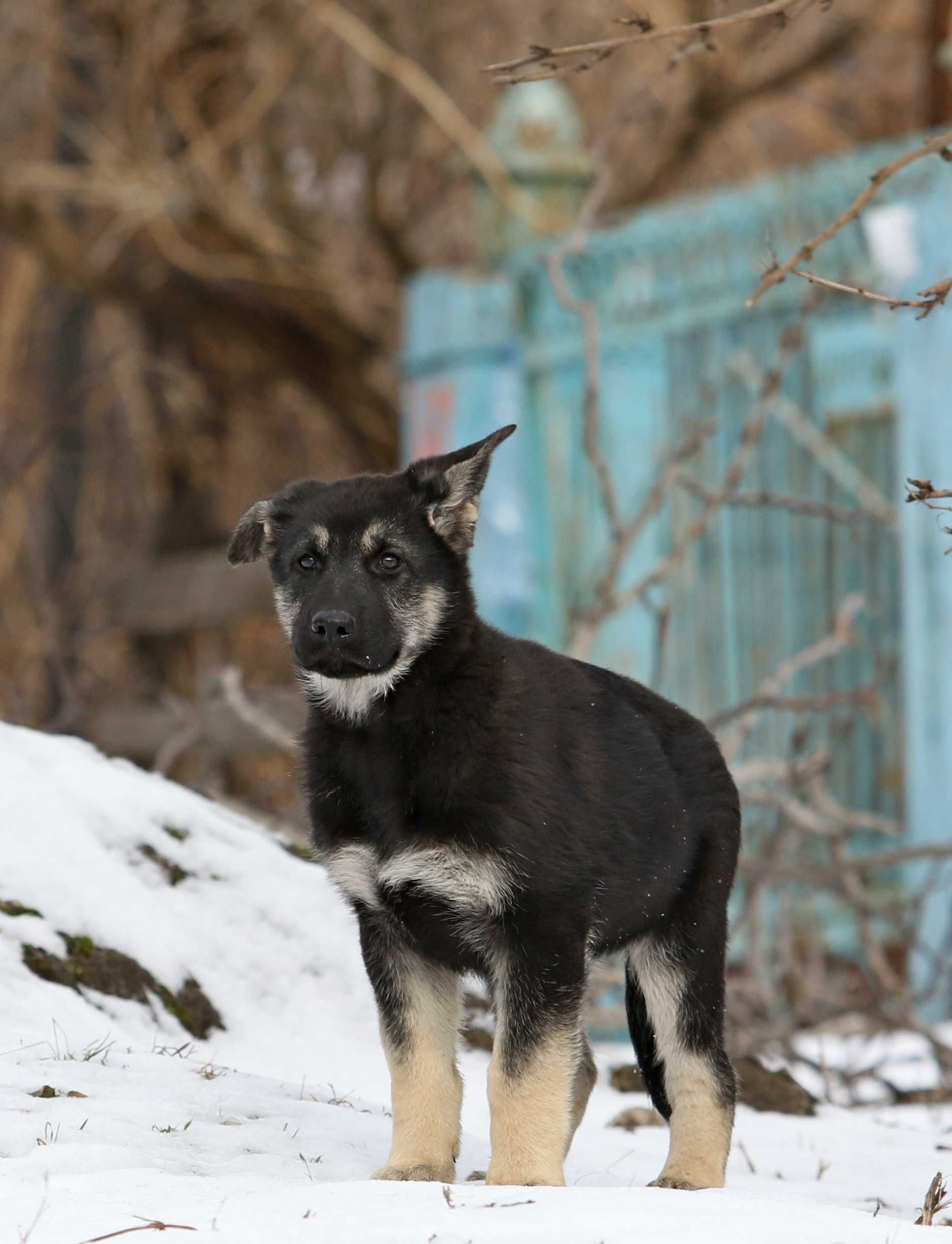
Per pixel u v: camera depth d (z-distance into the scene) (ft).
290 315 75.25
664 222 51.06
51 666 58.39
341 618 22.82
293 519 24.73
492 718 22.88
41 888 29.32
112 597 69.41
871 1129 31.94
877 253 46.42
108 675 71.56
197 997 29.96
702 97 74.08
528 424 54.54
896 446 46.44
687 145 75.77
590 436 42.27
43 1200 18.69
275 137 77.92
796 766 42.01
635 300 51.85
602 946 24.13
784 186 48.39
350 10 74.54
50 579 71.77
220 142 73.72
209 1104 23.82
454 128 65.67
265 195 77.51
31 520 71.67
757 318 49.26
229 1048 29.58
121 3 74.43
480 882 22.48
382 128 75.92
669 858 24.67
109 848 31.35
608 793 23.81
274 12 73.72
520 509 54.29
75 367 78.18
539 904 22.41
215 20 74.84
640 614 51.42
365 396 77.15
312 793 23.85
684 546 42.83
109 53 75.77
